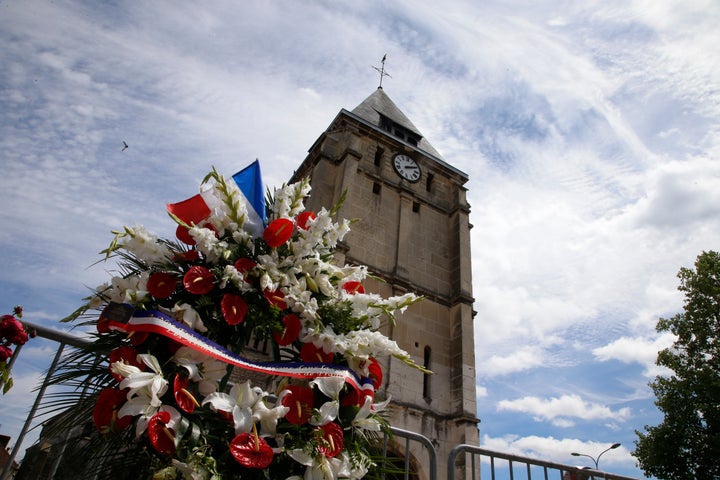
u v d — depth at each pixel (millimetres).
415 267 20859
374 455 3547
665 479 23750
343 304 3787
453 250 22531
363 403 3414
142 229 3414
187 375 2904
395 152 24016
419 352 18641
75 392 3168
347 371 3357
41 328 3973
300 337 3490
